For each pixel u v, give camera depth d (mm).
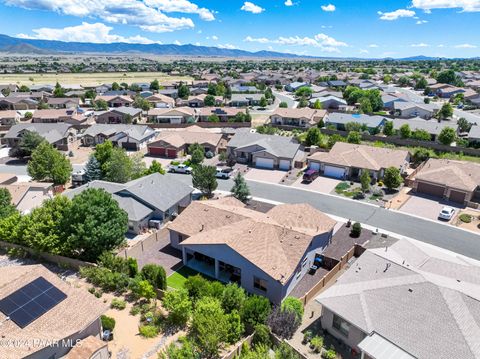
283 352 22719
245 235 33188
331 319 26109
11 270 27125
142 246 38875
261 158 68000
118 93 144750
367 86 163125
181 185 49969
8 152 78438
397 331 22688
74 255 35812
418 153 67500
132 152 78188
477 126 80938
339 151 66000
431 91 152250
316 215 39375
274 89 186375
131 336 25828
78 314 23578
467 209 49812
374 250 31594
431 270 28938
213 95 141375
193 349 23359
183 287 29969
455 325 21953
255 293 31359
